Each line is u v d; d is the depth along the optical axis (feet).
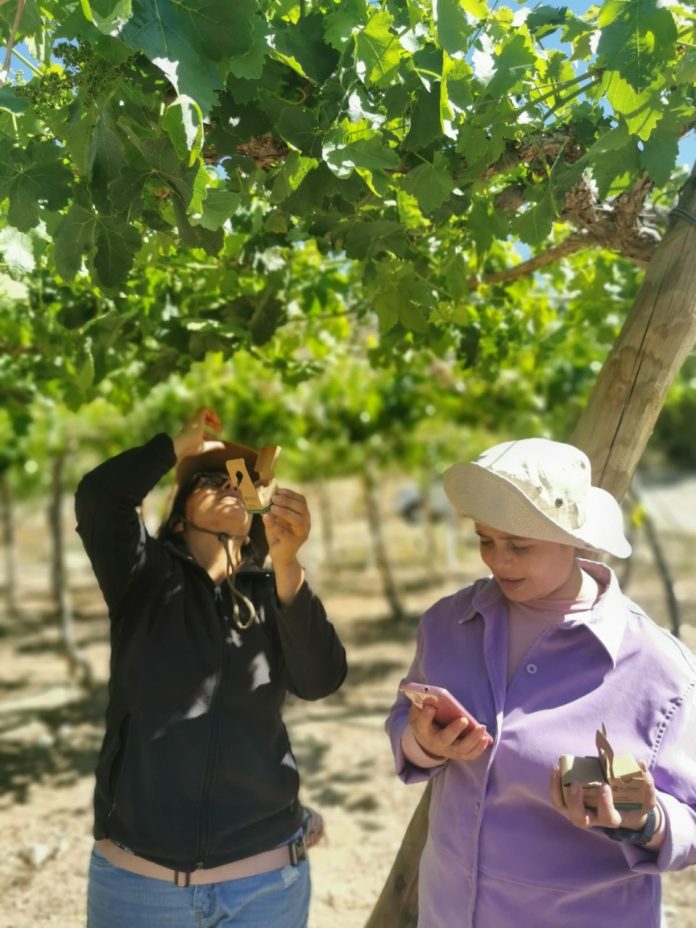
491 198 8.45
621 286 14.11
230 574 7.70
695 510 66.18
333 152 6.23
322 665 7.68
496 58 6.53
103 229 6.15
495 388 29.50
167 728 7.14
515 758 6.15
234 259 11.42
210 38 5.05
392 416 33.60
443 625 6.94
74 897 14.48
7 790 19.98
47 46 6.37
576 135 7.59
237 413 30.99
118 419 33.99
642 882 6.20
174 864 6.94
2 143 5.85
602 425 7.96
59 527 32.22
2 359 15.80
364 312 13.61
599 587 6.77
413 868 8.34
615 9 5.97
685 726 6.12
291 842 7.46
